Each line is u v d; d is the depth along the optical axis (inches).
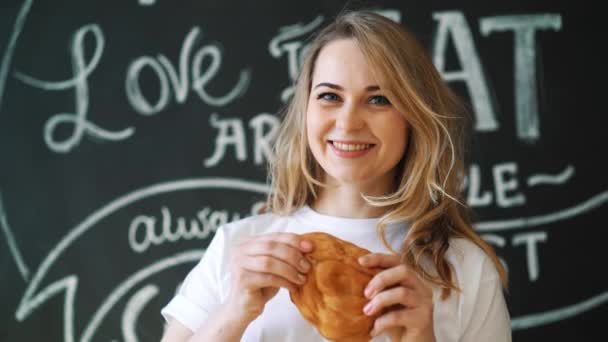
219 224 75.1
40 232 75.9
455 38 73.7
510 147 72.9
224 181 75.4
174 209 75.5
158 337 74.7
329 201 49.3
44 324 75.0
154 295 75.0
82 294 75.2
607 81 72.1
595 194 71.8
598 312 71.2
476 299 44.8
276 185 51.8
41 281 75.4
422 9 74.1
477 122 73.3
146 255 75.3
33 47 77.1
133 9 76.8
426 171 45.6
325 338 39.7
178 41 76.3
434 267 45.9
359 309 37.1
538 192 72.5
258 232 49.2
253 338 44.3
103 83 76.5
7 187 76.4
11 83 77.1
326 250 38.9
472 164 73.3
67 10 77.0
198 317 46.6
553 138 72.6
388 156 42.9
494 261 47.6
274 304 44.9
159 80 76.3
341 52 42.8
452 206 48.3
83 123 76.4
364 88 42.0
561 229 72.1
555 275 72.0
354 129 42.0
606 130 72.0
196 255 75.2
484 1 73.6
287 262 38.3
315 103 43.4
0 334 75.2
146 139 76.0
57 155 76.4
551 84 72.7
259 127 75.2
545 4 73.0
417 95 43.3
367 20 44.1
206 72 75.9
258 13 75.9
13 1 77.2
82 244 75.6
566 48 72.7
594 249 71.6
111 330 74.9
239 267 39.6
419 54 45.4
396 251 46.9
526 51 73.1
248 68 75.7
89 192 76.0
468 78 73.5
